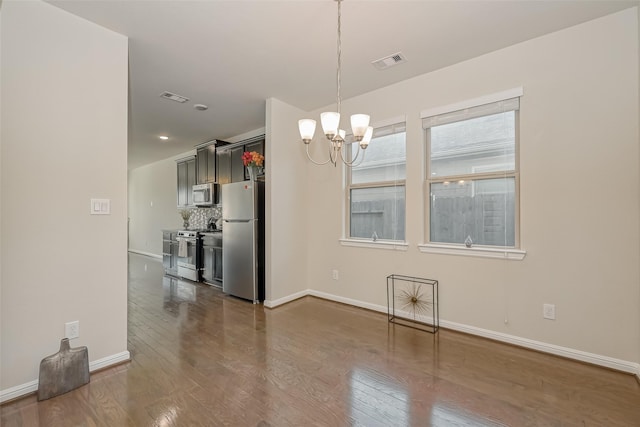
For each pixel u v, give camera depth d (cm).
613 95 213
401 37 239
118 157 227
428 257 304
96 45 217
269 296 362
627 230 209
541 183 241
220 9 203
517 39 244
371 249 346
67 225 203
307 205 409
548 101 237
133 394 189
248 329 296
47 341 194
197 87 329
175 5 198
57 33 199
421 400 183
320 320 319
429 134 308
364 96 351
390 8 204
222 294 427
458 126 290
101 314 218
